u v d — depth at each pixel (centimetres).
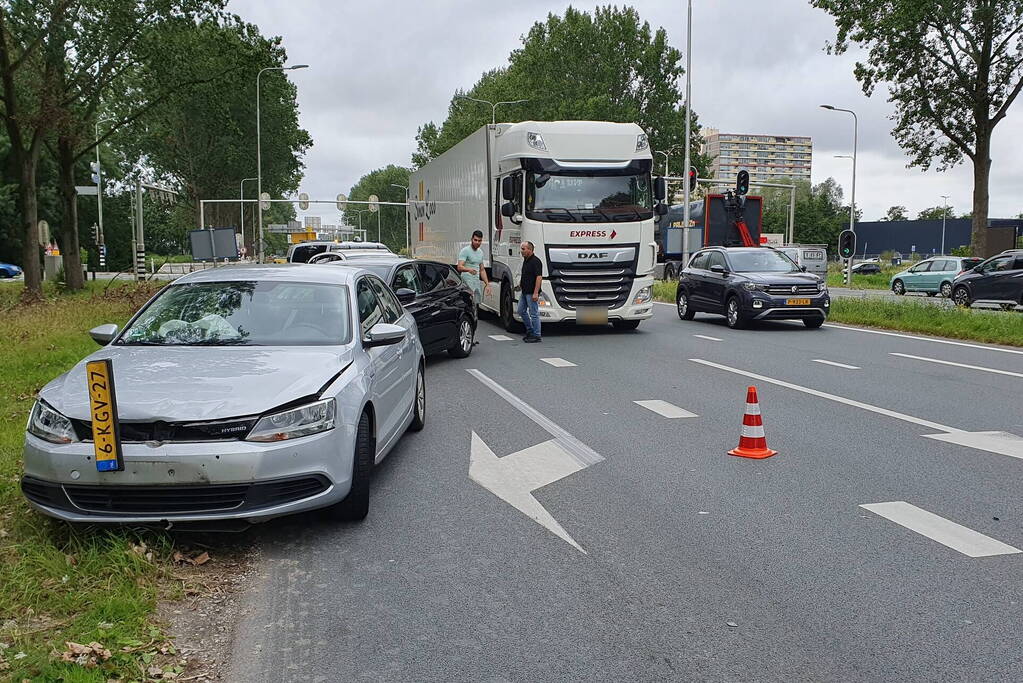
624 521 534
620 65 6519
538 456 705
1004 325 1584
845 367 1216
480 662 354
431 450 728
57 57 2653
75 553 457
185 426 462
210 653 363
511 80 7300
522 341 1598
